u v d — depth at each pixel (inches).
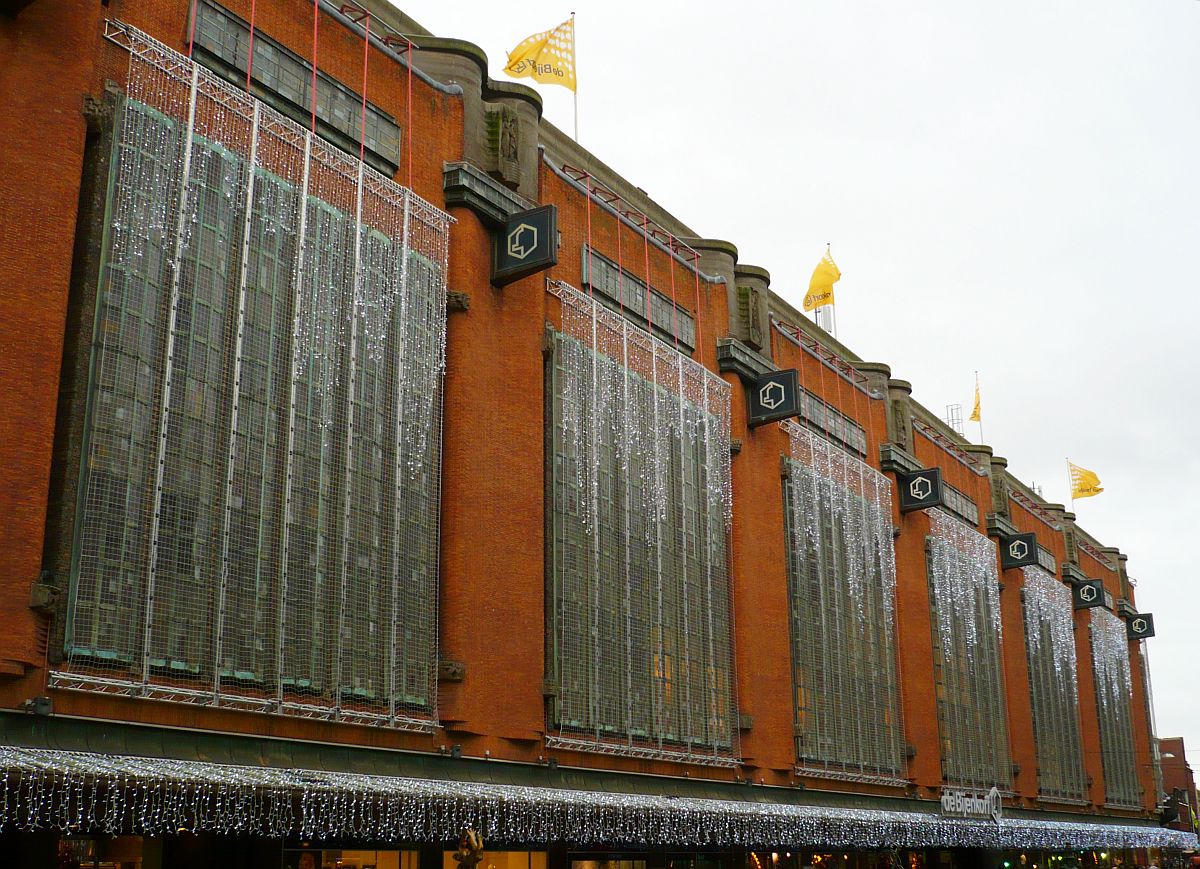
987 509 2834.6
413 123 1302.9
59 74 928.9
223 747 978.1
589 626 1392.7
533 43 1598.2
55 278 897.5
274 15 1165.7
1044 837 2418.8
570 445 1430.9
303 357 1096.2
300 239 1113.4
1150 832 3065.9
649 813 1291.8
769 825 1502.2
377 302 1188.5
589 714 1363.2
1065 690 3036.4
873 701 2028.8
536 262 1320.1
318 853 1090.7
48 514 892.0
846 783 1923.0
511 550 1299.2
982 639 2568.9
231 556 995.3
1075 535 3410.4
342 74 1229.7
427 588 1187.9
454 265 1309.1
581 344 1480.1
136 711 918.4
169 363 973.8
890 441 2340.1
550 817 1160.2
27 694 849.5
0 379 853.2
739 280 1893.5
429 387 1232.2
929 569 2391.7
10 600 836.6
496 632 1258.0
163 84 1019.3
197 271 1019.3
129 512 930.1
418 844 1197.1
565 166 1553.9
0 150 884.6
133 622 914.1
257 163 1092.5
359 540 1119.0
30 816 800.9
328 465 1103.0
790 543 1887.3
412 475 1194.0
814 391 2105.1
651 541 1530.5
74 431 907.4
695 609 1598.2
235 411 1021.8
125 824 902.4
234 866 1017.5
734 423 1790.1
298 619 1043.3
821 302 2401.6
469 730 1198.9
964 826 2084.2
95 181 956.6
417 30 1405.0
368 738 1102.4
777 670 1776.6
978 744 2437.3
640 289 1647.4
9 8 902.4
